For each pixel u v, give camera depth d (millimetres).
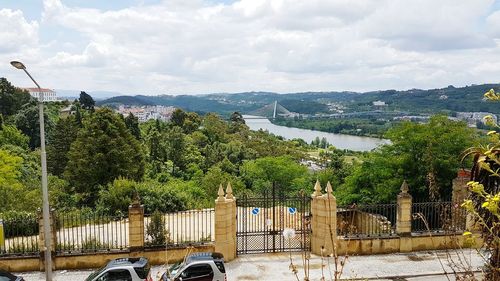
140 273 16000
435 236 21766
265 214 22625
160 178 66375
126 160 50344
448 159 28734
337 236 21750
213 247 21141
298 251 22250
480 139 29062
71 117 68750
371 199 31172
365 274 19219
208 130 108125
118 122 54500
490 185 5137
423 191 29281
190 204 37281
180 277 16484
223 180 59312
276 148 100562
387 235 22109
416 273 19297
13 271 19750
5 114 87750
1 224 19984
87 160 48438
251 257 21562
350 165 50469
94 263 20172
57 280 18688
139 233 20422
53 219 19922
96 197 46875
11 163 44906
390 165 30906
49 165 62906
